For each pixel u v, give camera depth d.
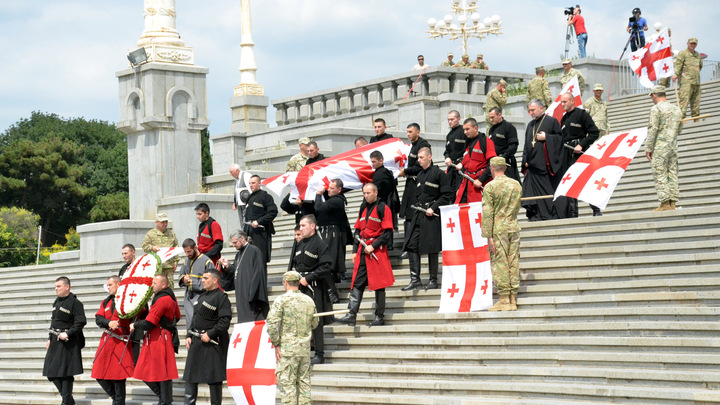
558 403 11.52
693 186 16.98
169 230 18.30
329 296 15.12
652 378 11.45
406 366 13.61
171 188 24.44
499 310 13.97
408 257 15.87
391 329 14.64
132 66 24.69
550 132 16.11
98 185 64.06
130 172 25.14
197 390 14.91
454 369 13.12
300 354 12.45
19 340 20.14
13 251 41.75
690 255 13.28
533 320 13.53
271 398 13.11
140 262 15.18
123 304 14.91
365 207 15.00
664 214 14.74
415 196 15.79
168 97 24.48
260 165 25.16
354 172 16.69
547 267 14.55
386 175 16.20
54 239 60.22
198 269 16.30
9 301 22.02
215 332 14.07
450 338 13.78
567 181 15.45
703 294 12.48
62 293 15.76
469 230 14.55
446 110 26.61
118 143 69.25
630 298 13.05
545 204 16.05
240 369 13.31
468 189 15.38
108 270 22.06
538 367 12.48
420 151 15.27
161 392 14.84
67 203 60.66
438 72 27.50
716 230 13.66
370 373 13.95
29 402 16.92
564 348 12.77
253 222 16.94
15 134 69.88
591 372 11.95
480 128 25.77
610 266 13.99
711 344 11.55
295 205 17.28
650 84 22.98
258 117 32.22
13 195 58.19
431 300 14.99
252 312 14.91
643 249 13.98
